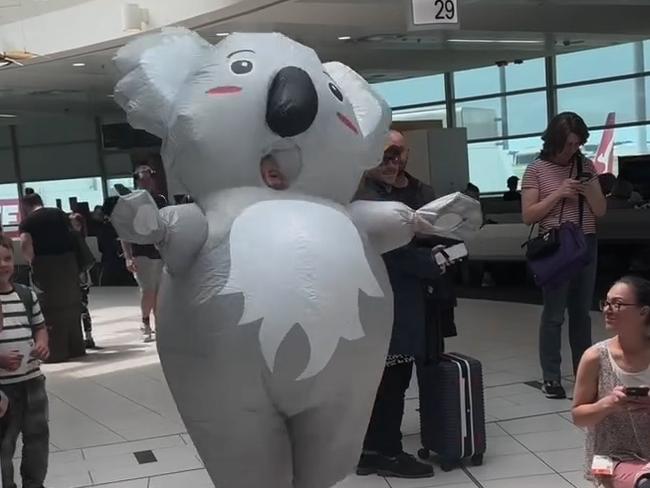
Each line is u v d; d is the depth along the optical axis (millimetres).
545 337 5172
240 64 2303
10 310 3594
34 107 17672
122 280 14141
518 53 14898
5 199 23250
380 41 11930
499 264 10898
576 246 4816
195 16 9086
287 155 2287
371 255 2363
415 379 5855
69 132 22422
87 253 7777
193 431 2359
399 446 4008
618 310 2941
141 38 2549
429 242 3828
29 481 3783
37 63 11570
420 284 3832
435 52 13703
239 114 2248
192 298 2223
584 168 4957
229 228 2217
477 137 18594
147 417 5430
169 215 2217
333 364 2178
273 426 2285
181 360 2291
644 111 16062
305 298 2129
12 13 11344
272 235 2174
